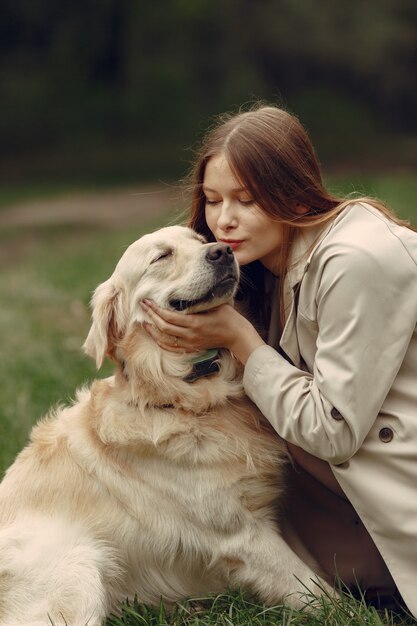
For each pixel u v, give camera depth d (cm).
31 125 3002
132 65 3231
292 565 325
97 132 3048
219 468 327
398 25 3375
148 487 333
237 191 328
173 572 342
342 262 293
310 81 3453
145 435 327
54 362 629
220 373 340
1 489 358
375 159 2712
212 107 3175
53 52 3231
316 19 3341
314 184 328
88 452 343
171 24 3250
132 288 345
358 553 343
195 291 328
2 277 1152
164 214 1802
